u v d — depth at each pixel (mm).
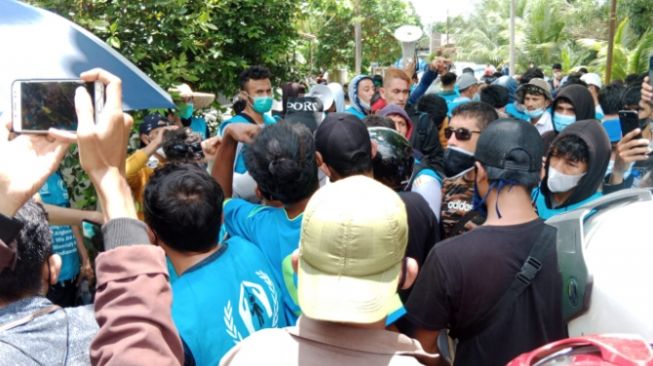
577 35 31906
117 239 1311
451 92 8922
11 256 1349
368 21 21016
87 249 4215
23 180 1297
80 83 1414
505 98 7215
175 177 2189
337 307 1528
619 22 26250
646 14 25719
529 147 2184
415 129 4664
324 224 1569
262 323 2209
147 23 4750
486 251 2098
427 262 2186
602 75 24281
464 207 3260
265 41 6406
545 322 2072
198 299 2094
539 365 1457
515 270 2080
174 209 2127
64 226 3859
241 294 2182
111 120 1315
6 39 2432
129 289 1265
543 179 3008
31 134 1378
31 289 1561
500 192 2205
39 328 1492
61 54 2457
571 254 1907
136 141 4867
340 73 16062
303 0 7129
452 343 2801
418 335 2211
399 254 1604
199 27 5141
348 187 1640
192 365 2055
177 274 2238
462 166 3338
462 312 2141
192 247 2188
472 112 3348
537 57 32094
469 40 35719
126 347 1216
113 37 4453
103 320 1254
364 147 2723
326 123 2760
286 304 2402
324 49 20500
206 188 2184
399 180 3025
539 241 2092
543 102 6012
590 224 2045
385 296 1562
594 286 1813
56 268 1728
